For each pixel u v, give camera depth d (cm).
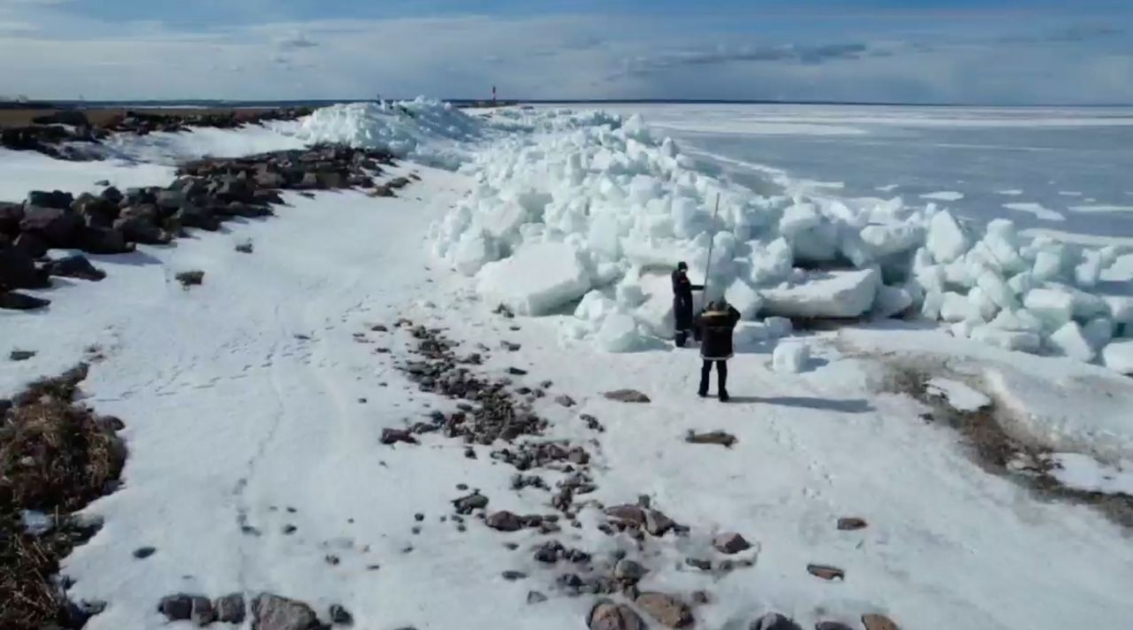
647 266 1391
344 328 1254
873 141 6072
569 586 670
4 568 648
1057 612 660
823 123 9738
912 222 1477
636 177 1670
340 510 755
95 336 1074
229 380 1009
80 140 2442
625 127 3672
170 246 1495
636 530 752
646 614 639
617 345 1207
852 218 1521
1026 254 1366
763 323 1267
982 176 3581
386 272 1587
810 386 1077
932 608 657
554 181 1884
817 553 728
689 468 870
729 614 643
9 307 1118
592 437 938
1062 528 782
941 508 809
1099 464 891
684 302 1219
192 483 771
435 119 4241
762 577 690
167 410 912
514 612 637
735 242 1380
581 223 1576
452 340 1246
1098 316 1236
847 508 803
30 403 880
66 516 714
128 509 727
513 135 4619
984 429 964
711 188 1659
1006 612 658
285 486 784
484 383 1080
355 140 3198
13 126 2491
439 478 823
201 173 2136
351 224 1914
